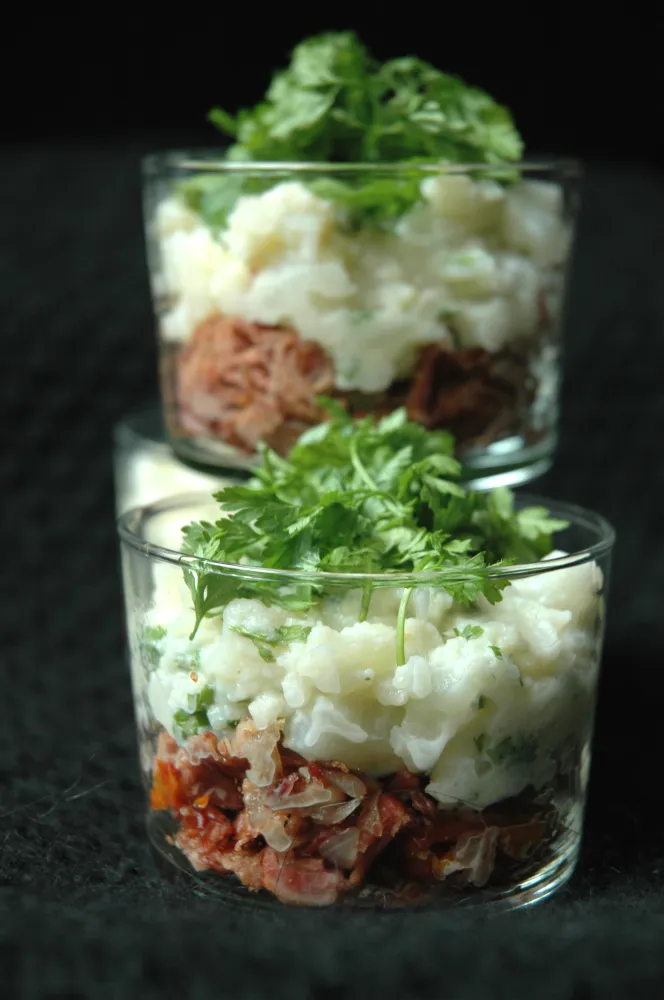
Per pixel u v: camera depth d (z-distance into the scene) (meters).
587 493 0.61
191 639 0.35
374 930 0.35
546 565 0.36
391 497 0.37
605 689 0.49
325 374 0.41
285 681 0.35
